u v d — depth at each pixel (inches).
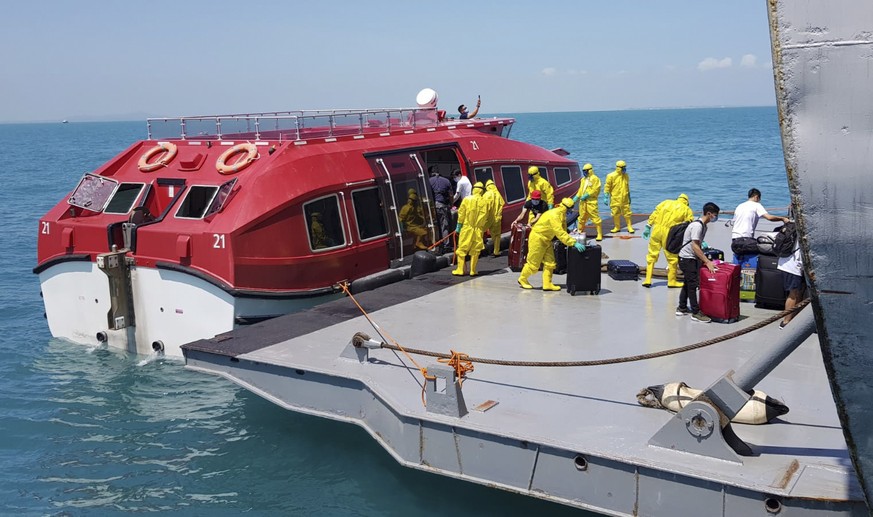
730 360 380.8
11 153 4045.3
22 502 339.6
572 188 818.8
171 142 561.9
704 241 717.9
